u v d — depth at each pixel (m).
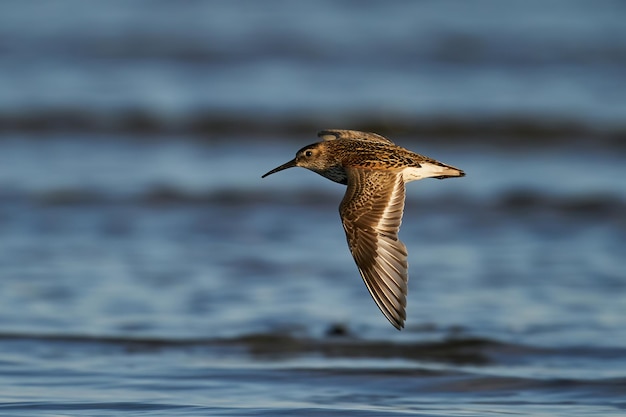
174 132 26.39
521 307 13.95
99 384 10.96
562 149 25.36
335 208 19.88
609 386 11.02
